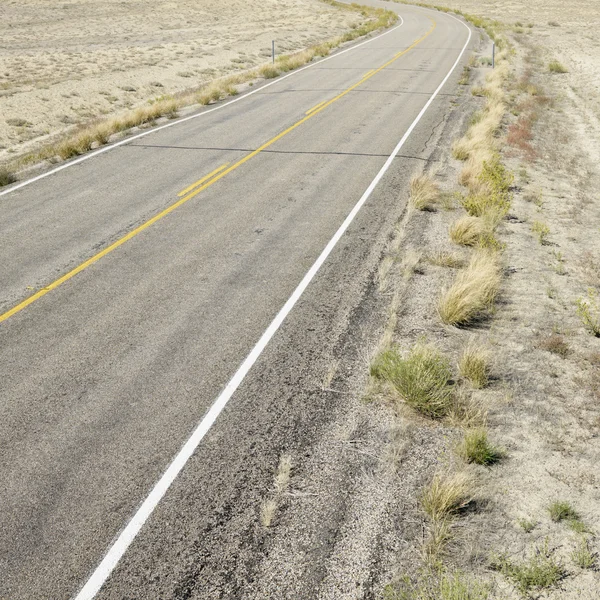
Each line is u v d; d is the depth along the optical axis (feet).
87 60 120.16
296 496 17.33
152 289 29.07
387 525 16.33
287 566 15.16
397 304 27.61
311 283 29.78
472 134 56.13
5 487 17.60
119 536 16.07
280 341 24.99
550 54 121.29
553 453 18.86
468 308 26.32
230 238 34.78
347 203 40.22
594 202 43.86
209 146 53.93
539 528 16.15
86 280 29.89
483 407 20.68
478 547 15.58
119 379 22.50
